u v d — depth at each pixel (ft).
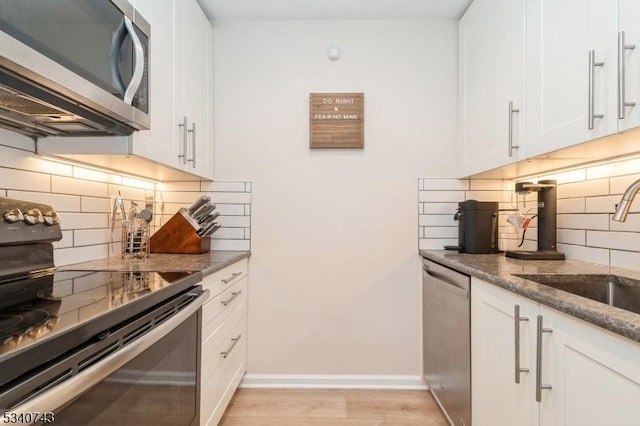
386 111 7.39
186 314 3.64
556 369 3.06
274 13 7.11
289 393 6.97
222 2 6.73
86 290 3.25
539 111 4.47
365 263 7.35
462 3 6.79
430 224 7.35
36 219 3.65
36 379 1.87
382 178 7.38
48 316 2.40
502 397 3.98
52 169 4.54
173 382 3.65
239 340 6.65
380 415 6.19
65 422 2.11
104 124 3.95
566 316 2.93
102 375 2.28
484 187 7.34
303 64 7.39
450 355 5.57
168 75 5.26
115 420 2.63
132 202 5.84
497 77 5.57
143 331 2.91
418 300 7.30
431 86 7.39
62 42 3.08
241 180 7.40
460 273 5.22
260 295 7.34
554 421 3.07
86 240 5.21
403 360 7.29
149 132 4.72
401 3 6.80
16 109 3.43
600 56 3.43
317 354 7.30
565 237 5.67
